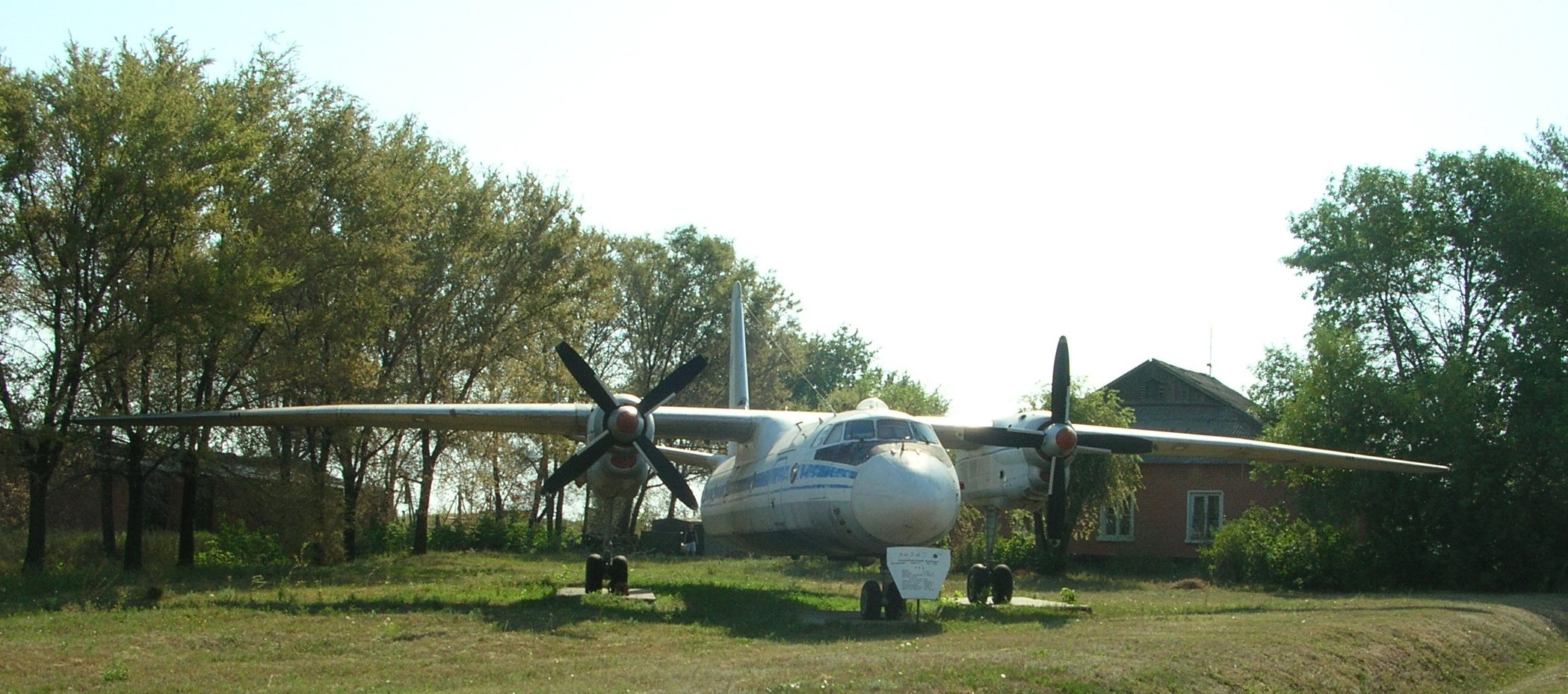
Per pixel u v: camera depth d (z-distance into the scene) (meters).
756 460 19.11
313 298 25.73
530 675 10.41
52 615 13.94
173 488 36.59
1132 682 9.50
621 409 16.84
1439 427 24.34
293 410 17.61
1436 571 24.78
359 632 12.87
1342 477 25.45
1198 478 32.47
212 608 14.84
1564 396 23.78
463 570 26.19
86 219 20.31
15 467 20.44
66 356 20.77
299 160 24.97
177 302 20.00
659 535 44.97
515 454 38.03
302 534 24.23
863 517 14.95
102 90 20.06
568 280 31.80
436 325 30.53
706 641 12.45
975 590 17.97
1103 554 33.62
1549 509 24.00
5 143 19.36
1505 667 13.31
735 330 25.58
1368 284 29.94
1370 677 11.30
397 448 29.69
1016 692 8.95
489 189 30.20
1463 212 28.91
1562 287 27.00
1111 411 30.11
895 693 8.72
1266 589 25.14
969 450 19.09
